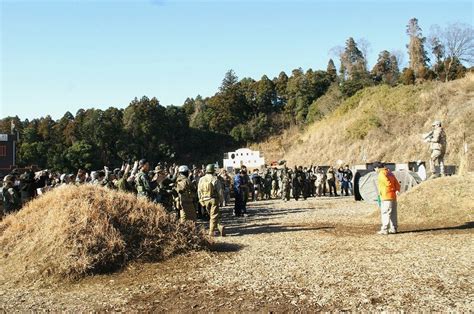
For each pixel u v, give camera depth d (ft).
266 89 324.39
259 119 307.17
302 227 48.08
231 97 317.22
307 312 21.39
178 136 284.41
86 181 53.93
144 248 32.86
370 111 190.90
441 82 190.08
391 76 252.01
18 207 44.29
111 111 252.01
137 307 23.45
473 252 31.78
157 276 29.14
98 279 29.32
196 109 343.46
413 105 176.35
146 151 256.11
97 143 233.14
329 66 339.98
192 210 41.11
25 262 31.45
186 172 41.11
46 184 53.36
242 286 25.68
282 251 34.73
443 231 41.47
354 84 254.47
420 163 93.45
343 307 21.72
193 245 34.76
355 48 277.85
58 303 24.98
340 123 208.85
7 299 25.99
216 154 289.94
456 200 49.70
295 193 89.10
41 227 34.45
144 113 261.44
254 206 79.56
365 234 41.81
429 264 28.68
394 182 41.96
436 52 219.82
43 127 234.79
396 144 162.20
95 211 33.73
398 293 23.18
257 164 223.71
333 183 100.58
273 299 23.26
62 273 29.50
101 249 31.17
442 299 21.99
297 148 231.71
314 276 26.91
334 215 58.75
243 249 36.32
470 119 145.07
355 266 28.89
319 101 274.98
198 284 26.68
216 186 43.88
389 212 41.47
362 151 171.63
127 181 44.50
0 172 154.92
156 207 36.88
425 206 50.26
